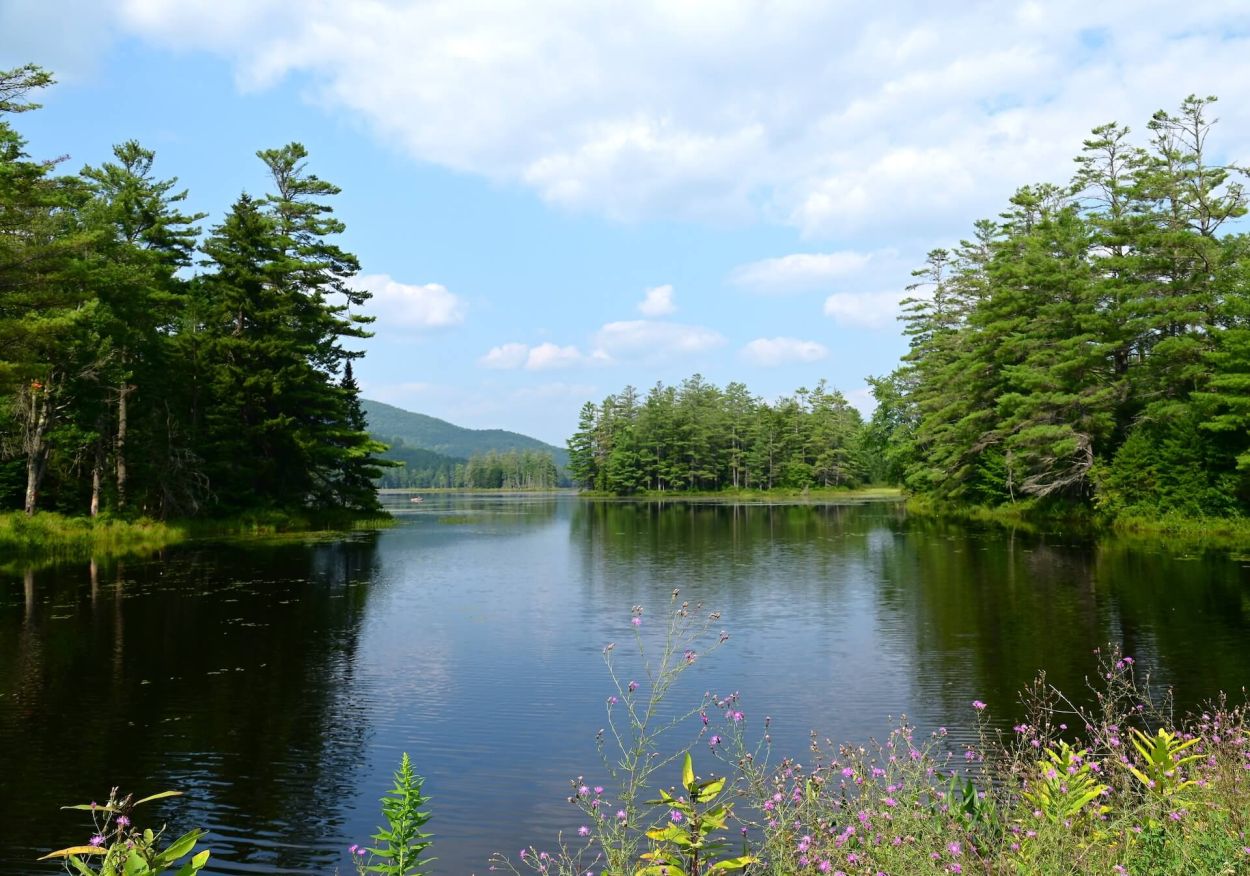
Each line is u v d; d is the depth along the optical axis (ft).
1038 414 117.50
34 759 27.12
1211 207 105.40
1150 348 112.16
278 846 20.75
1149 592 55.52
